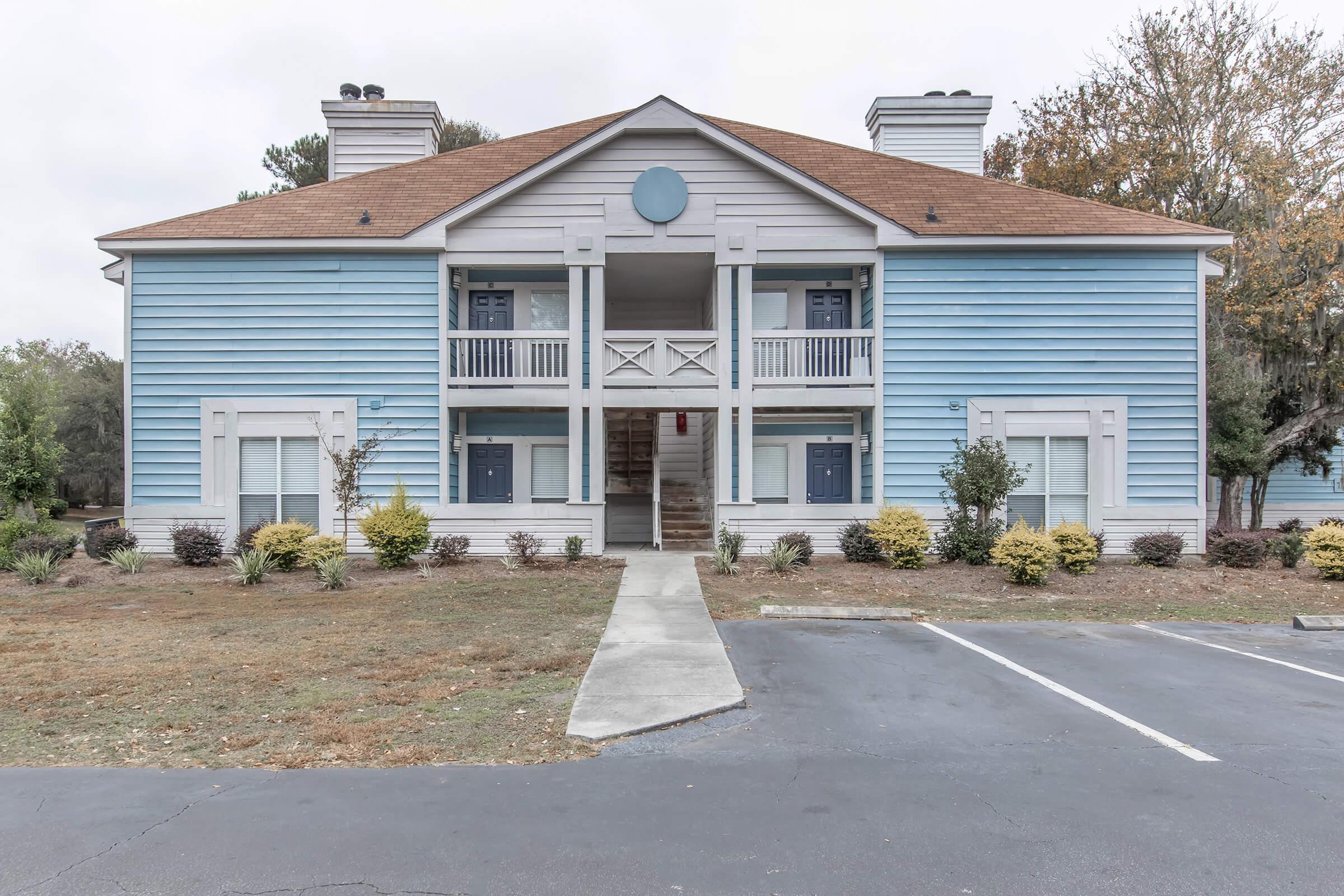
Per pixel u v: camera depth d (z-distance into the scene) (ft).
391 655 26.08
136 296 50.52
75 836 13.51
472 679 23.17
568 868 12.46
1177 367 50.80
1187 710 20.98
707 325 59.82
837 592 39.04
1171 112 86.89
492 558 49.52
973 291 50.85
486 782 15.88
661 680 22.91
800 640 29.04
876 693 22.43
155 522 50.19
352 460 45.32
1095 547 43.42
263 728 18.98
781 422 55.88
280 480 50.65
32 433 50.96
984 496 45.29
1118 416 50.67
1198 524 50.39
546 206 51.11
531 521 50.34
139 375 50.44
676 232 51.03
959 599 37.88
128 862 12.61
